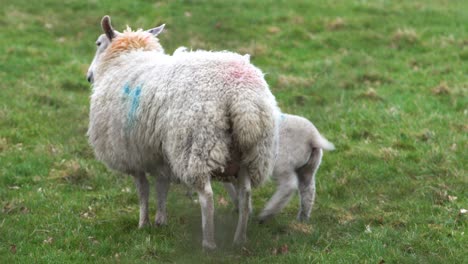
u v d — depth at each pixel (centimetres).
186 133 845
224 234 988
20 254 916
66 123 1530
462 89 1694
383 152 1313
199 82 852
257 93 847
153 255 910
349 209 1098
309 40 2223
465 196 1115
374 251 902
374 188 1173
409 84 1794
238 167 882
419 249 916
